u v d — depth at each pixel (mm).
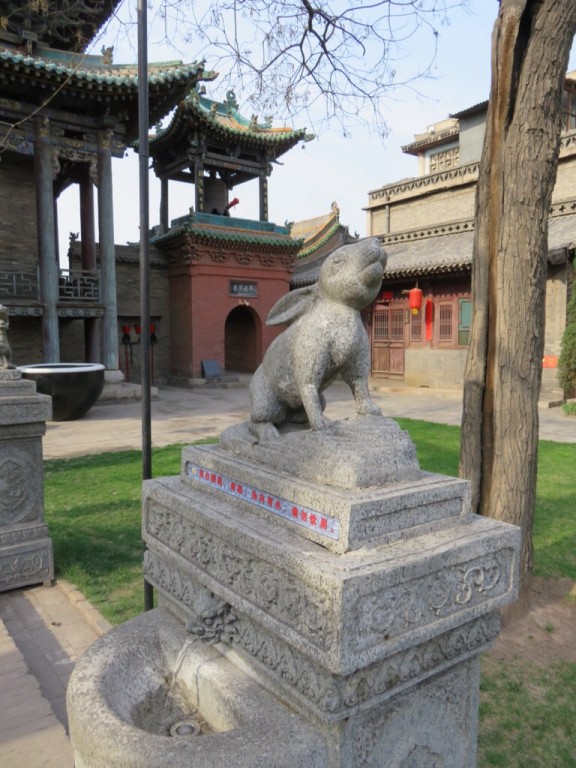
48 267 15297
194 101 19781
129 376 21859
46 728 2986
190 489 2725
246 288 22484
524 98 3979
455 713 2289
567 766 2922
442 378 19234
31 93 14703
